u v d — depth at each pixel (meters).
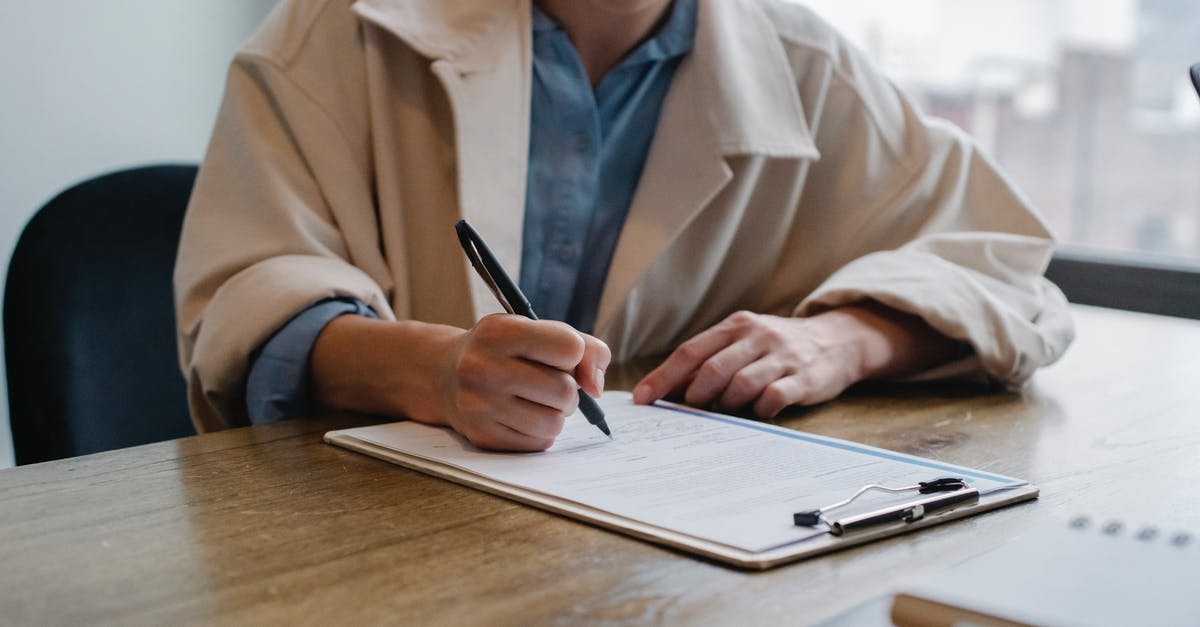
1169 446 0.80
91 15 1.80
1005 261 1.20
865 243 1.27
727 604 0.49
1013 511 0.63
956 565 0.49
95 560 0.55
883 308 1.09
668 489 0.65
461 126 1.10
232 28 2.01
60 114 1.78
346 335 0.92
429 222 1.16
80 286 1.28
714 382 0.91
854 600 0.50
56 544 0.58
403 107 1.16
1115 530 0.53
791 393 0.91
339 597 0.50
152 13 1.88
